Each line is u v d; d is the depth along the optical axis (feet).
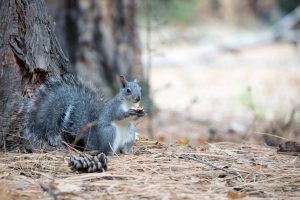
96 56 62.08
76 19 61.41
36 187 26.37
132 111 32.40
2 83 33.19
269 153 34.86
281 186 28.09
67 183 26.94
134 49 64.39
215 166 30.60
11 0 33.50
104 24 62.80
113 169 29.60
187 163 31.27
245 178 29.32
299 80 88.69
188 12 142.92
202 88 87.66
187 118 64.90
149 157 32.27
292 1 150.00
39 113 33.71
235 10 147.95
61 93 34.17
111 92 61.82
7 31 33.37
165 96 81.61
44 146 33.40
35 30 34.40
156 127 57.82
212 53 120.88
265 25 149.28
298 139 47.34
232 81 92.94
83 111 33.81
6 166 29.63
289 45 127.03
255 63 110.11
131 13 64.08
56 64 35.73
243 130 56.34
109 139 32.53
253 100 74.28
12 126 33.35
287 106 69.15
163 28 130.72
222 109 71.51
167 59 113.80
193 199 25.36
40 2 34.94
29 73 33.91
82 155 29.99
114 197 25.34
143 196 25.57
